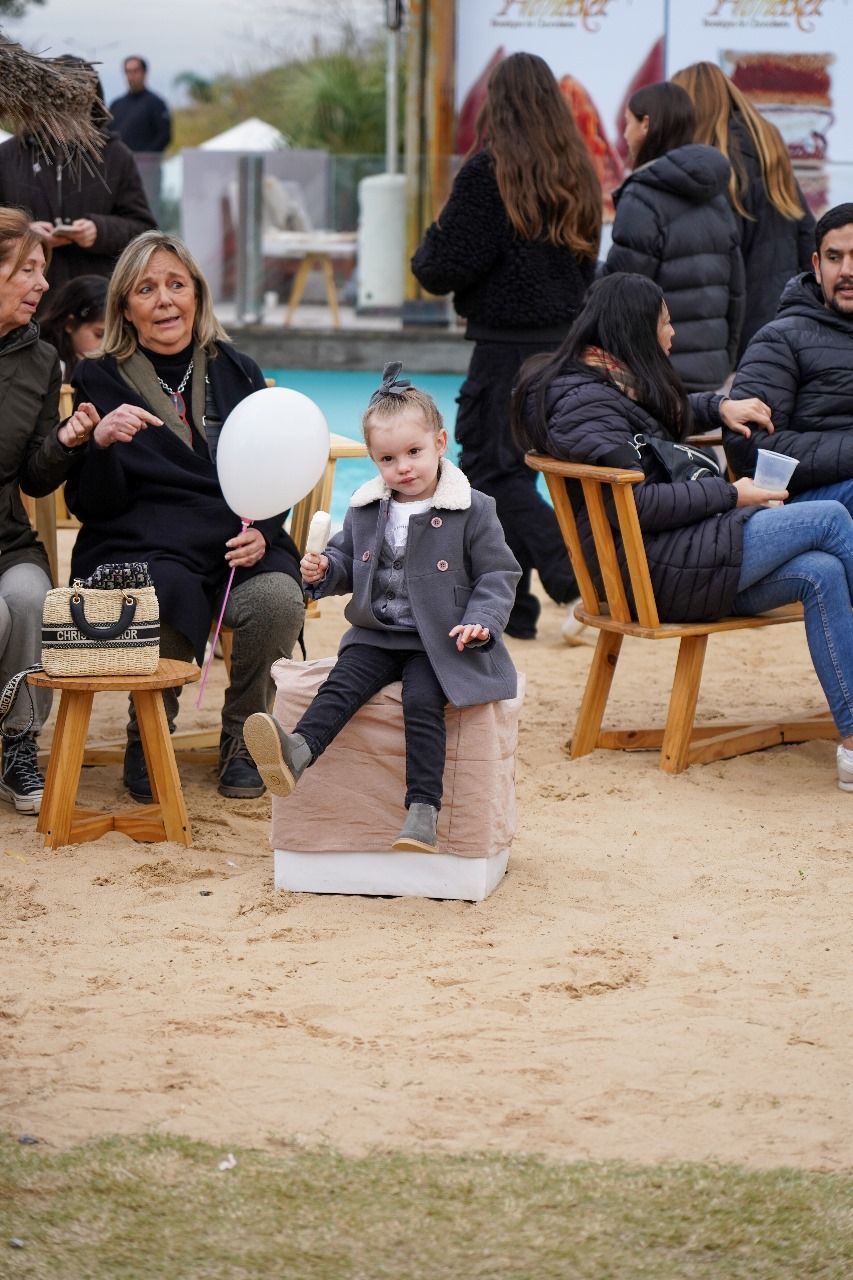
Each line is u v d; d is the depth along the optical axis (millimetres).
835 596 6430
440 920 5211
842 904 5324
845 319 7137
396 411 5301
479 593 5297
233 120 42469
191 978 4750
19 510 6457
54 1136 3832
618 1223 3482
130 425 5992
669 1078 4160
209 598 6410
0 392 6270
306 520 6965
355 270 19828
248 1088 4078
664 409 6660
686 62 20109
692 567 6449
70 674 5652
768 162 8930
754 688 7938
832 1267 3336
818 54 20141
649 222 8047
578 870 5621
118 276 6352
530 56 8531
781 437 7012
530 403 6738
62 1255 3352
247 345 19922
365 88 35531
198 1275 3293
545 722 7348
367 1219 3490
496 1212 3520
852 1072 4199
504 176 8430
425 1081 4125
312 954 4930
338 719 5203
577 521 6777
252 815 6203
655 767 6734
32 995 4621
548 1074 4168
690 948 4984
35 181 8945
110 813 5969
